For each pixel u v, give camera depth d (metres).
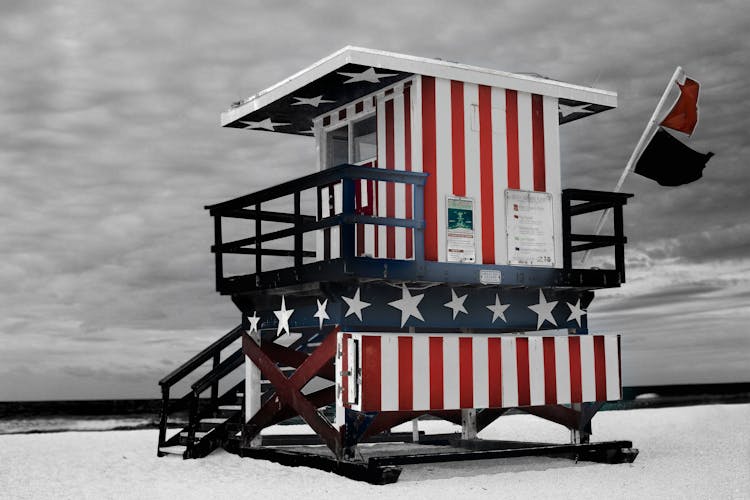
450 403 8.78
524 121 10.13
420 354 8.70
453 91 9.71
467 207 9.57
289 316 9.93
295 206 9.40
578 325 10.32
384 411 9.00
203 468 9.82
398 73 9.47
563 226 10.04
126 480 9.07
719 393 85.25
